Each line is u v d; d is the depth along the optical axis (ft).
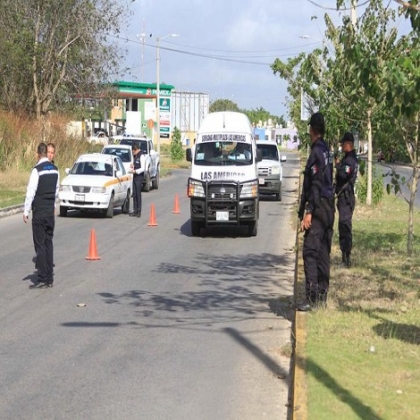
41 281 45.96
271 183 113.70
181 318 38.55
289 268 54.34
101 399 26.27
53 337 34.58
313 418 22.36
